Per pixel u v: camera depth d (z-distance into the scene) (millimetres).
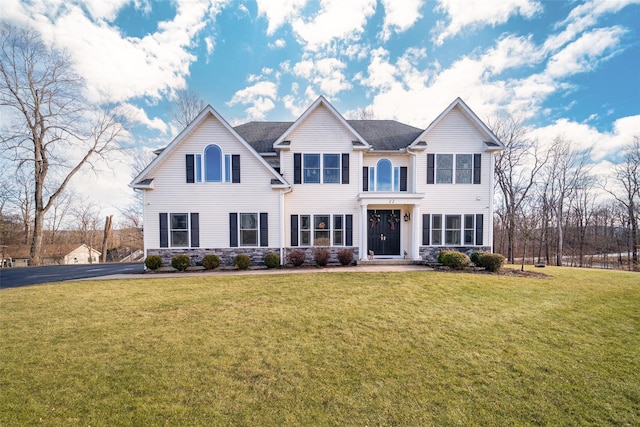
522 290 8406
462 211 14305
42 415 3186
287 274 10953
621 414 3271
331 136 14008
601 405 3422
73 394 3561
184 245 13133
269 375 3967
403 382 3816
